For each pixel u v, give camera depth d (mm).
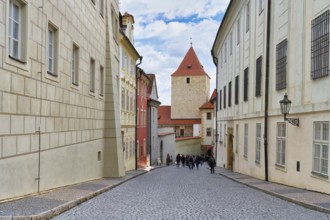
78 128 14383
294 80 14250
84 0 15164
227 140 31625
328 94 11391
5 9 8141
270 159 17453
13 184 8664
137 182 19047
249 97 22172
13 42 8898
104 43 19609
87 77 15805
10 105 8438
